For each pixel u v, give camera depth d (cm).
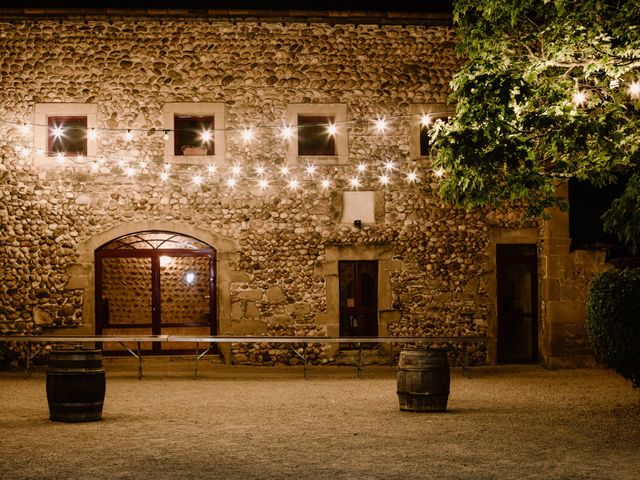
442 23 1313
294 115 1302
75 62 1280
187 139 1319
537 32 1012
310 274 1302
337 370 1267
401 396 874
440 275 1316
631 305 862
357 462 626
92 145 1280
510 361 1342
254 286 1298
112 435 735
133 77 1285
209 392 1028
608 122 851
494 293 1320
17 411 877
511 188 907
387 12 1295
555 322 1292
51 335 1273
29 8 1257
